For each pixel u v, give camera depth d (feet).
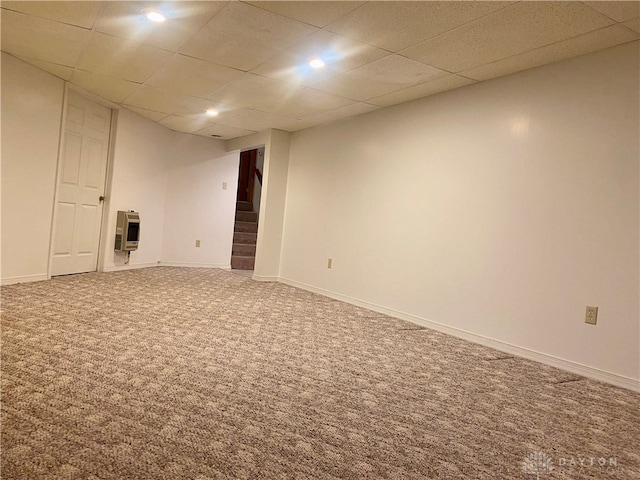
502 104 11.30
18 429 5.35
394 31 9.27
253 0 8.41
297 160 19.40
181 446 5.31
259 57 11.25
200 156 22.82
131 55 11.90
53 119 14.30
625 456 5.98
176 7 8.97
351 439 5.87
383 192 14.82
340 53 10.63
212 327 10.88
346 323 12.65
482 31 8.96
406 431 6.24
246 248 25.86
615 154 9.11
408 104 14.03
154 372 7.59
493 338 11.18
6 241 13.15
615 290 9.00
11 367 7.25
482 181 11.68
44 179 14.24
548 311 10.09
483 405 7.41
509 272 10.93
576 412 7.40
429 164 13.21
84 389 6.65
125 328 10.09
